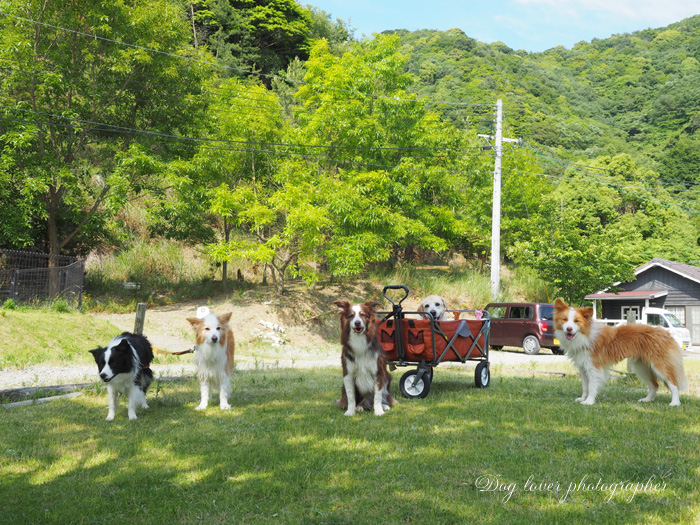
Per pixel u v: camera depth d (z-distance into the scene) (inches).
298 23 1679.4
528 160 1362.0
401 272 1013.8
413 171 948.6
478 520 133.9
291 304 825.5
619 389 342.6
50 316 572.1
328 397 304.3
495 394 315.6
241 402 289.3
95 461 180.7
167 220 895.1
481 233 1155.3
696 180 2111.2
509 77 3486.7
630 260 1015.0
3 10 693.9
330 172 894.4
